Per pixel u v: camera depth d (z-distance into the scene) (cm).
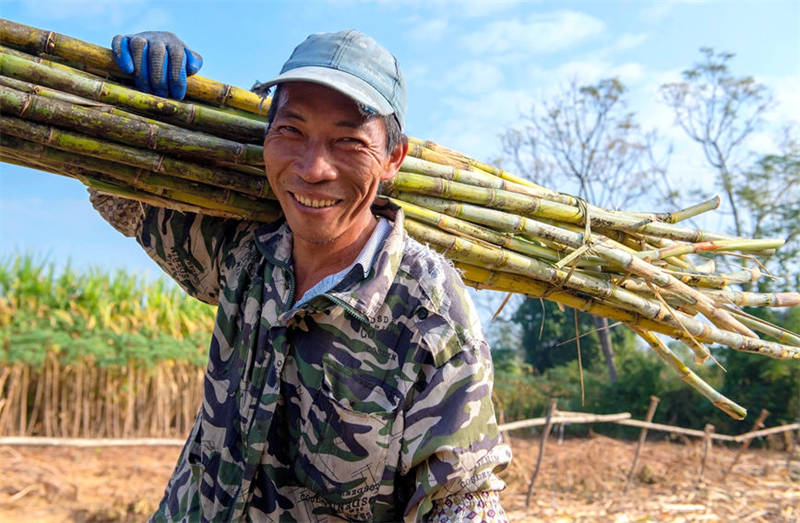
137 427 900
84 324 882
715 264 227
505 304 203
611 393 1522
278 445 142
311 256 145
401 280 141
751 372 1403
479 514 136
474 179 186
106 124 151
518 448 1030
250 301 147
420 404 136
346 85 128
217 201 159
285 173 135
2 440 578
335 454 138
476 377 138
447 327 137
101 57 159
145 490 608
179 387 941
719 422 1388
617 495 724
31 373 858
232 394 146
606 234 207
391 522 145
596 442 1055
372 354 138
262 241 151
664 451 1101
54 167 158
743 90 2333
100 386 870
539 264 189
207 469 148
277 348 140
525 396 1521
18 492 570
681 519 600
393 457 138
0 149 153
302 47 139
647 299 207
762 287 1290
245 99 169
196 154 158
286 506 143
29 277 900
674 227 212
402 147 148
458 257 182
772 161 2012
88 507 543
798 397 1327
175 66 159
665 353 220
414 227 174
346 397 137
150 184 158
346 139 132
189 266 169
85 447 789
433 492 134
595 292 196
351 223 142
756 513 632
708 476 851
